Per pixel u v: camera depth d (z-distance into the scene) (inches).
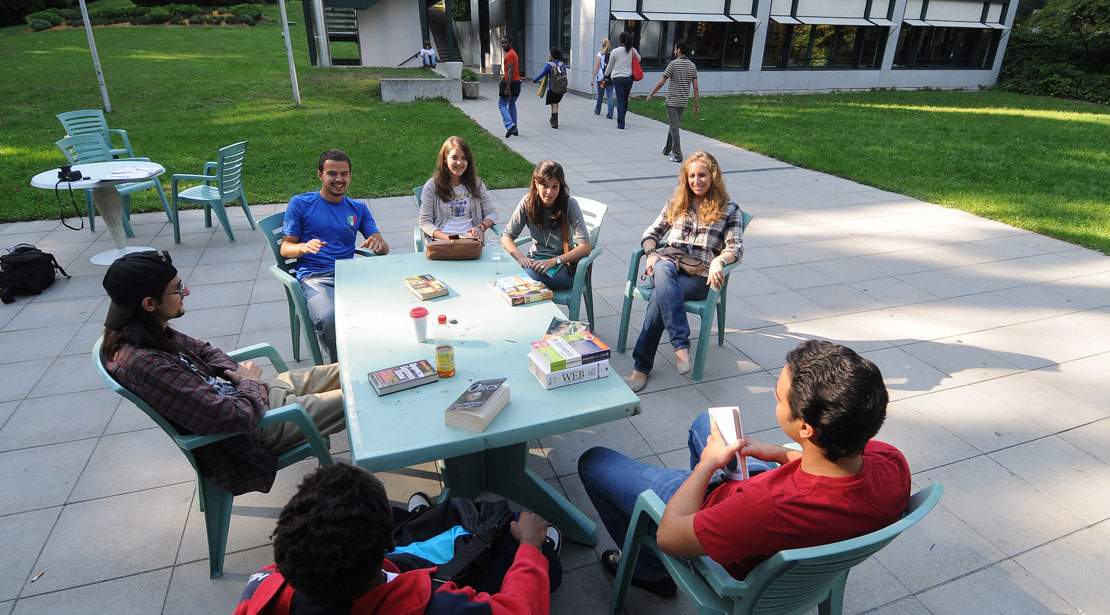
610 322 173.8
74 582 88.8
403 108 522.0
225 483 85.0
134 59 705.0
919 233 252.7
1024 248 235.5
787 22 689.6
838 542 53.6
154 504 104.1
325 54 706.2
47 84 550.6
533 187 145.1
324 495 47.0
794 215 275.7
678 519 61.7
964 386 140.9
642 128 489.1
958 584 90.0
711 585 64.6
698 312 139.6
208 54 768.9
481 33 873.5
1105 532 99.7
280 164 339.3
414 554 69.8
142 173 207.0
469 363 88.3
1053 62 846.5
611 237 242.7
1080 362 151.7
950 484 110.1
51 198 277.4
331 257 144.3
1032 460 116.3
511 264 128.4
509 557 71.6
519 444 92.4
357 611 48.1
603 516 86.7
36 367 145.5
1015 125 535.2
